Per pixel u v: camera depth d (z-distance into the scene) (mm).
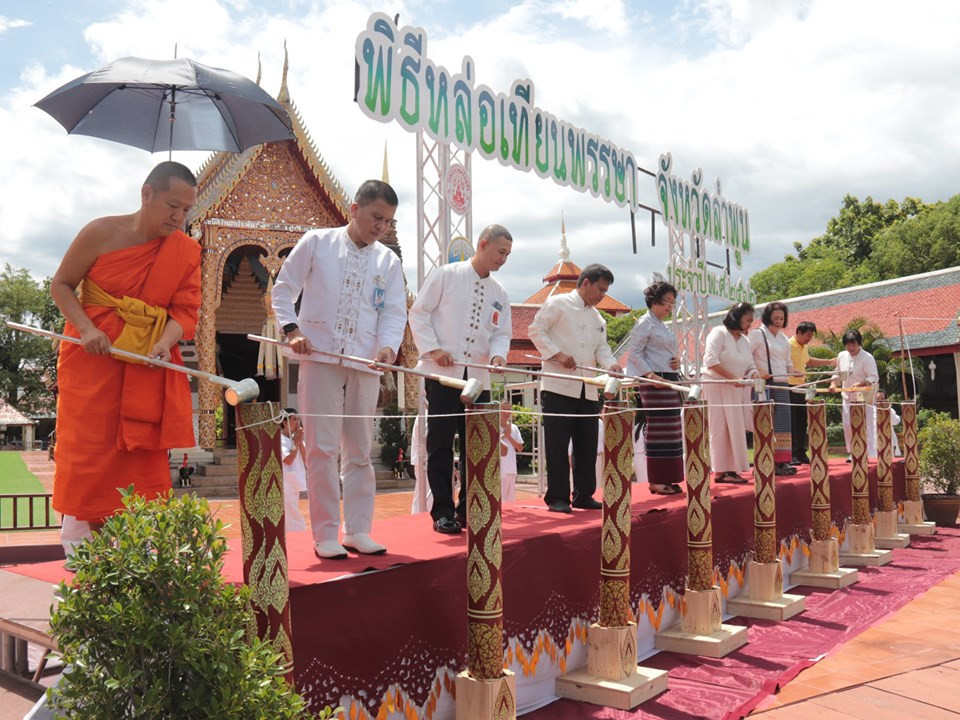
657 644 5164
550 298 5684
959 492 10922
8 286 49500
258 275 22375
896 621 5816
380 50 6762
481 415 3449
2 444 47594
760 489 6145
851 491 8461
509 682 3482
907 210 46719
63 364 3174
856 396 9336
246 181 19141
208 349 19016
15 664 4242
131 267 3203
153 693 2023
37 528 12117
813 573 7066
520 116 8531
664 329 6699
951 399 26688
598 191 9961
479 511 3457
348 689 3119
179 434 3262
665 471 6430
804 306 30344
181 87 4219
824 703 4168
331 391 3719
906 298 26859
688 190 12406
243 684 2092
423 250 7465
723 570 6055
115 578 2096
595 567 4660
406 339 20906
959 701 4180
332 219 19828
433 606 3572
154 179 3186
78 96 4156
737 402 7461
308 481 3705
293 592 2953
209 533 2273
